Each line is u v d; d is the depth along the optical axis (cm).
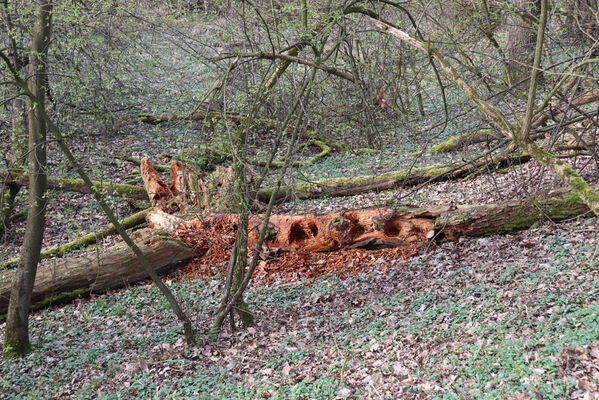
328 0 856
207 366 786
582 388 508
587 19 1045
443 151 1530
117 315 1009
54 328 978
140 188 1453
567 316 658
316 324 867
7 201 1318
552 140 746
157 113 1784
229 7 1032
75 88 1085
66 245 1246
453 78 641
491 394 534
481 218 1030
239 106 909
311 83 817
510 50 1239
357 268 1059
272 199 826
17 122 1202
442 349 676
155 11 1263
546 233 966
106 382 775
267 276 1091
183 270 1164
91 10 992
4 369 845
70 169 1553
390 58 1112
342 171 1550
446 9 1308
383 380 632
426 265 999
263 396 657
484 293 808
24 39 1075
